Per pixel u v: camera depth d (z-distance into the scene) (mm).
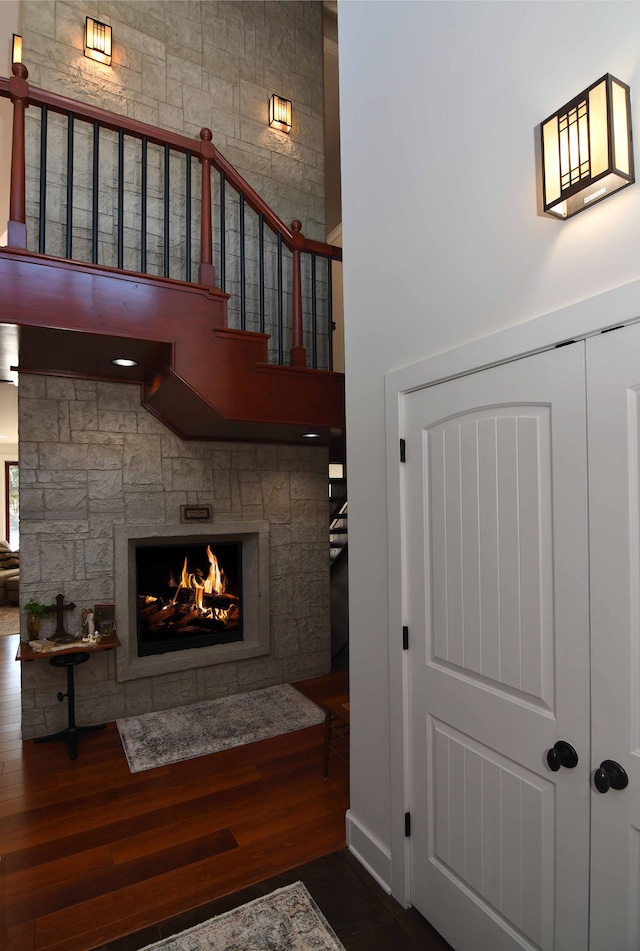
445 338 1730
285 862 2127
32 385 3186
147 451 3498
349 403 2244
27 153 3102
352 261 2232
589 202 1257
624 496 1202
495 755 1543
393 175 1984
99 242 3295
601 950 1250
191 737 3156
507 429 1503
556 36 1343
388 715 1989
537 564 1412
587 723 1280
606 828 1238
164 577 3869
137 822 2383
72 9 3281
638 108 1157
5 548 9102
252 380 2846
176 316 2643
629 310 1172
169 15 3648
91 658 3318
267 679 3949
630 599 1193
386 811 1999
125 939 1755
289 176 4117
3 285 2271
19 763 2889
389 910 1878
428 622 1807
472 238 1622
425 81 1819
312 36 4320
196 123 3713
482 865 1588
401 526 1903
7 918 1842
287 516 4055
